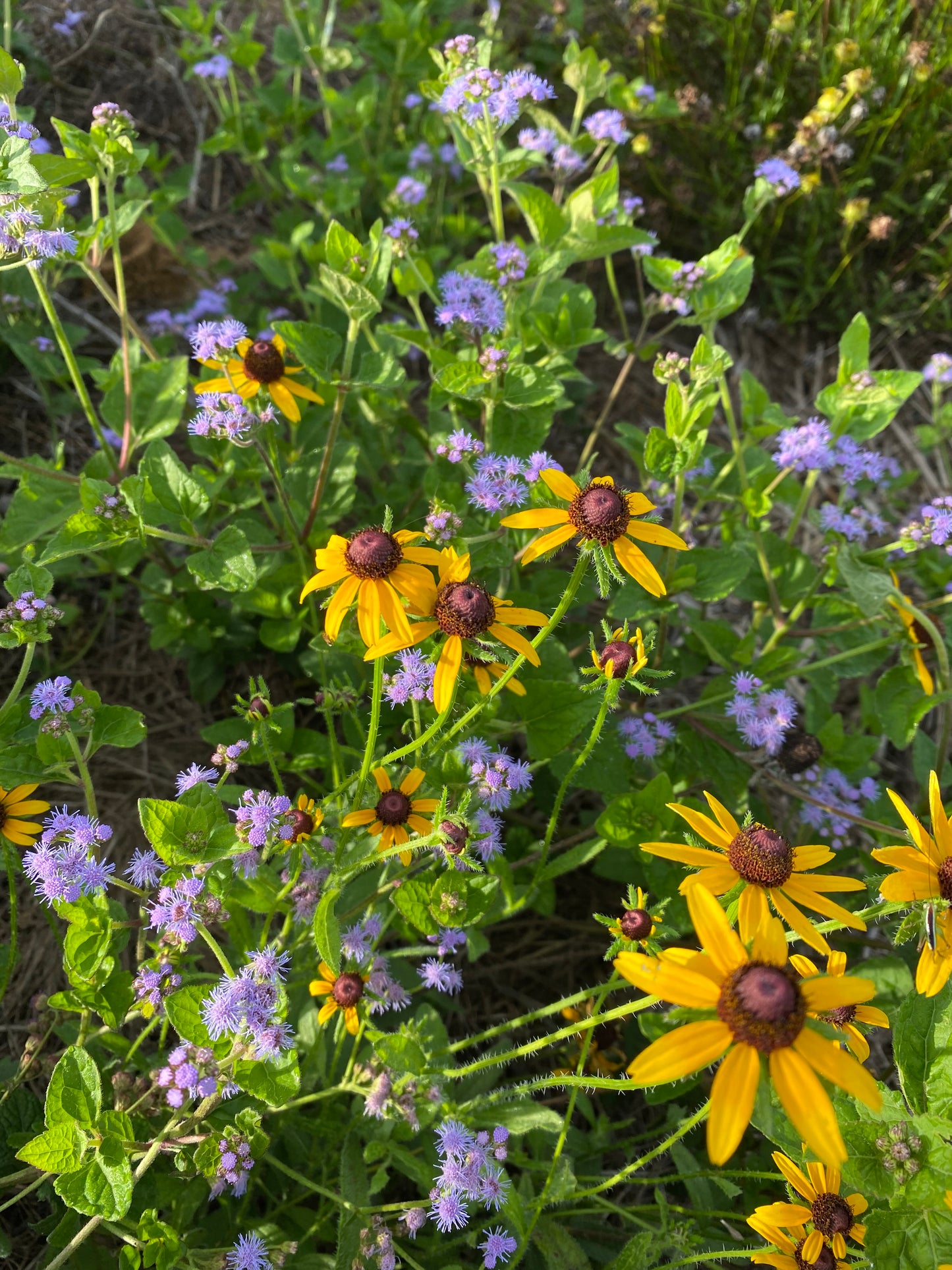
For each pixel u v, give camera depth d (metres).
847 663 0.49
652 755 0.43
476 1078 0.39
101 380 0.47
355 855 0.32
